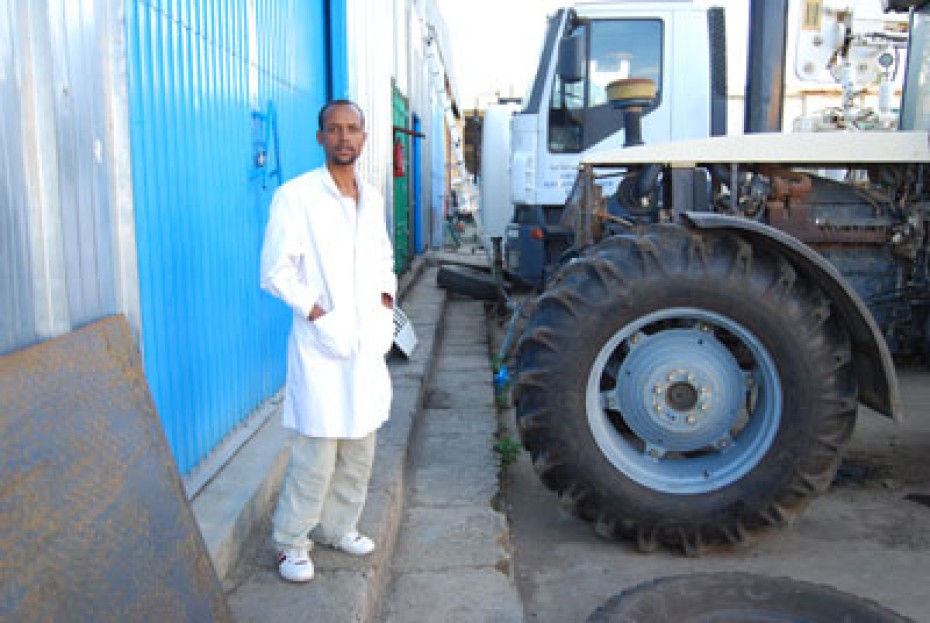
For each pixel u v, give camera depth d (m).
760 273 3.33
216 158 3.37
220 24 3.42
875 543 3.61
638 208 4.71
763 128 5.20
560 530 3.78
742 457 3.45
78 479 1.69
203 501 2.98
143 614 1.76
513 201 8.38
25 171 1.78
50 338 1.86
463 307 9.53
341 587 2.73
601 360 3.41
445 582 3.15
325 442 2.69
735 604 2.56
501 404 5.67
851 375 3.36
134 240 2.37
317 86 5.65
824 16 5.47
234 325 3.63
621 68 7.93
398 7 10.51
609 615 2.48
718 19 7.95
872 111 5.48
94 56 2.13
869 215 4.45
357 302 2.63
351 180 2.72
